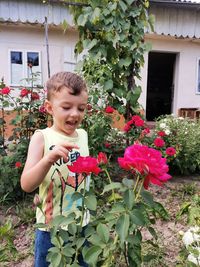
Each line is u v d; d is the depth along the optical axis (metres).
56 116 1.23
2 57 6.33
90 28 3.05
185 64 7.67
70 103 1.19
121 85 3.17
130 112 3.36
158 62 10.38
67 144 1.10
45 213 1.26
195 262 1.26
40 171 1.08
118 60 3.09
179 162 3.74
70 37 6.64
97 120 3.14
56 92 1.20
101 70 3.04
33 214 2.55
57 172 1.24
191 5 6.69
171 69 9.84
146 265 1.79
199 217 1.47
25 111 3.34
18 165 2.77
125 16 2.98
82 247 1.18
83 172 1.01
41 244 1.29
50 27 6.40
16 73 6.47
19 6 6.06
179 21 7.04
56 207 1.26
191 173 4.01
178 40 7.50
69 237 1.09
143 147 0.96
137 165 0.91
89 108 3.10
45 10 6.16
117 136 3.53
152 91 10.45
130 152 0.95
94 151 3.02
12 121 3.17
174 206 2.82
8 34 6.31
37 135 1.27
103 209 1.62
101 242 1.06
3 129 3.43
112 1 2.93
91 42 3.00
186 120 4.33
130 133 3.27
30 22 6.10
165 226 2.42
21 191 2.93
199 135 3.94
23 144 3.04
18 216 2.57
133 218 0.96
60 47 6.61
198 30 7.21
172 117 4.46
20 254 2.03
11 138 3.24
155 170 0.89
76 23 3.14
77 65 3.23
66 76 1.21
